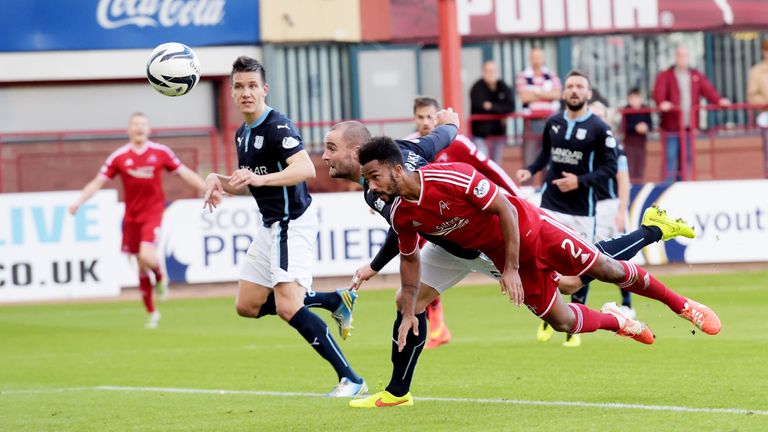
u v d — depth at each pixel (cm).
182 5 6147
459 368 2756
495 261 2139
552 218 2169
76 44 6078
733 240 5316
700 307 2289
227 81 6206
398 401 2227
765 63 6050
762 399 2133
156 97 6244
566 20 6506
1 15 6006
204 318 4362
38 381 2906
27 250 4934
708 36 6700
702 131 6022
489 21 6444
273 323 4156
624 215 3450
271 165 2384
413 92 6462
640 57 6650
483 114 5628
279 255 2389
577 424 1934
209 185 2358
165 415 2255
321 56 6350
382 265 2242
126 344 3656
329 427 2017
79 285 4984
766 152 5891
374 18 6400
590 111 3247
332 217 5081
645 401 2162
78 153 5703
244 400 2417
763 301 4138
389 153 1964
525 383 2470
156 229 4169
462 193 2002
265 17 6231
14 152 5862
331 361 2388
